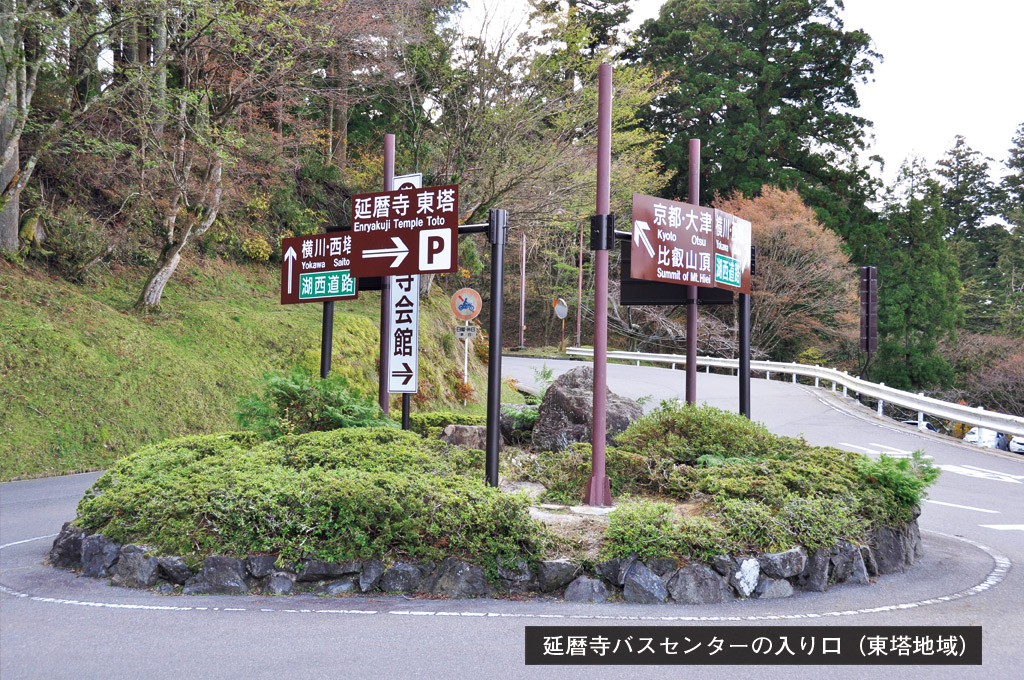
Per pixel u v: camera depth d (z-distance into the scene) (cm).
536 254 4759
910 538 700
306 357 1798
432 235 884
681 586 557
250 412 885
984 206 5347
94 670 418
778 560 578
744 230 1031
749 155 4016
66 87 1802
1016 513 962
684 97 4022
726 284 984
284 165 2275
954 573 659
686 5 4262
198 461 744
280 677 407
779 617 524
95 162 1986
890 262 3888
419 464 725
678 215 909
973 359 3788
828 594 583
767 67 4006
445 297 2755
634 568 561
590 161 2352
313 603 542
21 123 1505
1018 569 681
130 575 590
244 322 1864
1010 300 4509
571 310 4791
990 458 1424
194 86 1784
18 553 708
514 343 4941
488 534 579
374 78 2294
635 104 2400
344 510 587
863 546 636
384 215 923
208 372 1576
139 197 1959
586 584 558
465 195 2300
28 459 1157
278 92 1805
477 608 532
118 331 1552
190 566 577
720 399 2216
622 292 1073
